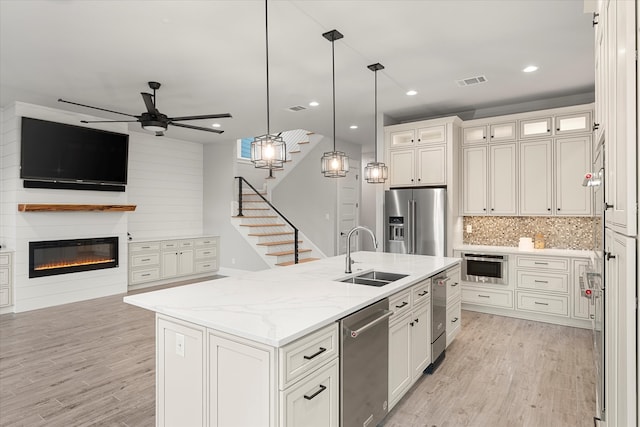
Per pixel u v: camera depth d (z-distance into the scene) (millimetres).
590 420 2465
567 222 4867
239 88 4426
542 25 2973
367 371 2148
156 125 4008
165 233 7172
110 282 5875
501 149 5012
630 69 1091
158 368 2033
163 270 6645
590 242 4711
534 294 4605
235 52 3436
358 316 2053
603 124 1824
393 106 5246
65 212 5359
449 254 4984
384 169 4094
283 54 3494
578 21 2902
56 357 3492
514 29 3043
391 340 2439
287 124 6289
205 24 2924
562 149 4598
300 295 2242
